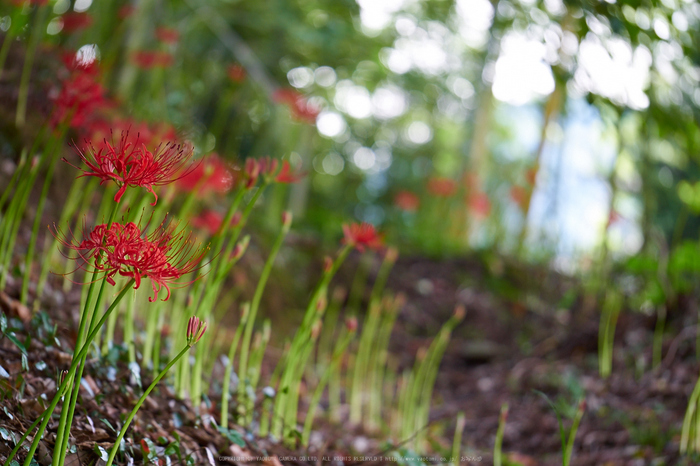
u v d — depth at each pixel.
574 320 5.28
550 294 6.22
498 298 6.19
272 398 2.25
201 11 5.26
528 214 7.27
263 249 5.04
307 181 7.50
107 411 1.73
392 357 4.82
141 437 1.67
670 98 3.06
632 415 3.10
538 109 9.59
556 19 2.87
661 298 4.15
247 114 6.01
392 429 3.21
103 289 1.24
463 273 6.62
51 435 1.50
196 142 4.73
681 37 2.78
